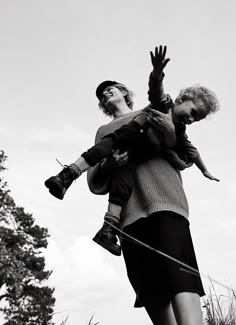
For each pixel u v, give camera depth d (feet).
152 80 8.52
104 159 8.77
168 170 8.87
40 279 95.81
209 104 8.72
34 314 91.50
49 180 8.13
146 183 8.67
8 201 93.35
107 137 8.82
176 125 8.84
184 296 7.68
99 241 8.32
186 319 7.54
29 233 97.45
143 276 8.56
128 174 8.72
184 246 8.17
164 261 8.00
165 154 9.02
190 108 8.70
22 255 91.56
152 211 8.36
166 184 8.65
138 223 8.56
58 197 8.32
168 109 8.86
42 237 98.27
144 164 8.89
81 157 8.52
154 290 8.59
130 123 8.93
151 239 8.39
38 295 93.76
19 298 92.84
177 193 8.66
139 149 8.90
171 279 7.82
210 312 11.44
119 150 8.74
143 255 8.49
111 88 10.40
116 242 8.45
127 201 8.76
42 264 96.68
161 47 8.20
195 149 9.18
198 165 9.32
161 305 8.61
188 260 8.07
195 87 8.89
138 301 9.14
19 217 96.22
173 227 8.27
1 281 85.25
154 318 8.74
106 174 8.86
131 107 10.69
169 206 8.41
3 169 93.66
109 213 8.53
